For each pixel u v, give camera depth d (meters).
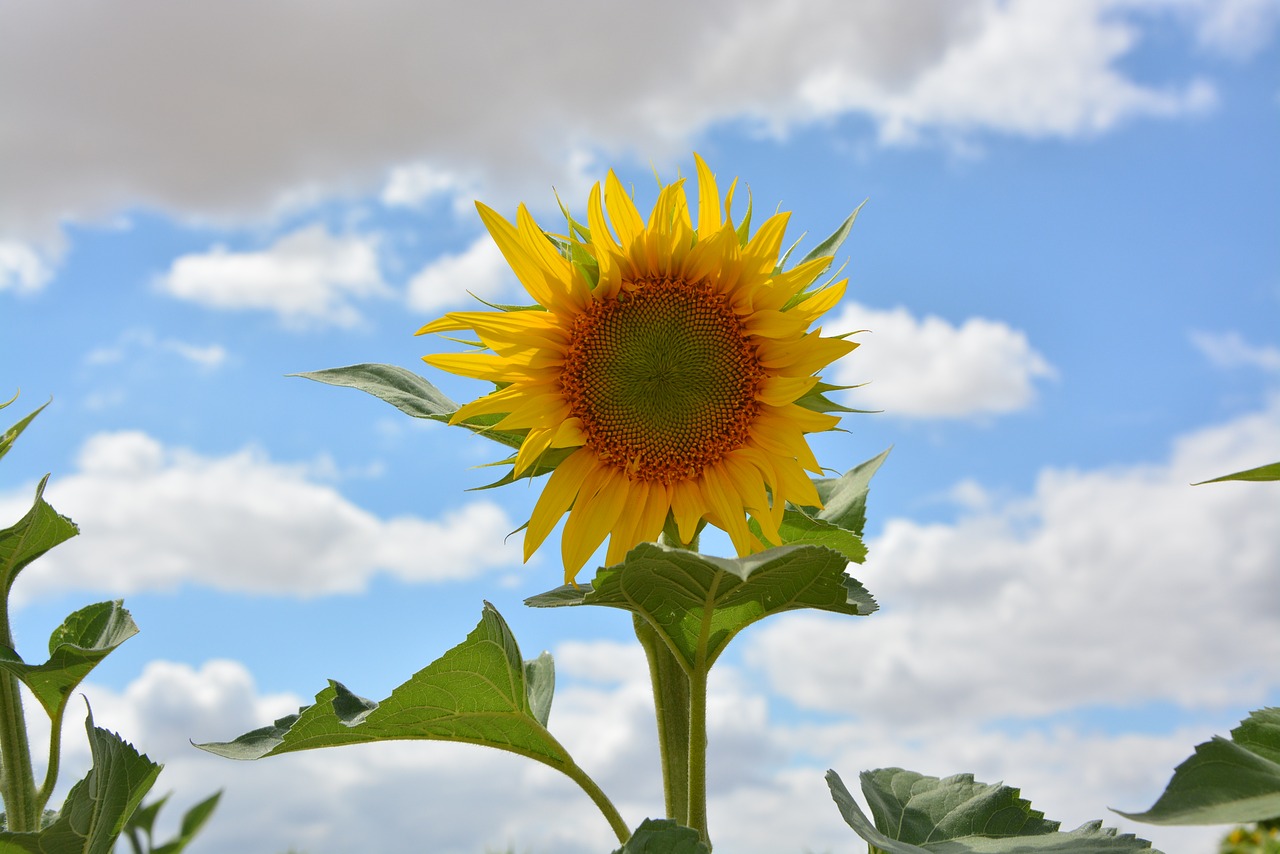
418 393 0.97
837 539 0.96
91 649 0.94
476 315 0.94
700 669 0.90
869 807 0.91
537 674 1.00
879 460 1.02
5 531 0.92
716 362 0.96
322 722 0.91
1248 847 1.61
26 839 0.89
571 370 0.96
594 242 0.94
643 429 0.96
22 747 0.94
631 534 0.96
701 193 0.96
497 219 0.94
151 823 1.24
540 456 0.93
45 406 0.94
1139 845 0.85
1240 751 0.74
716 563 0.80
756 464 0.96
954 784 0.94
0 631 0.94
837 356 0.95
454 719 0.92
